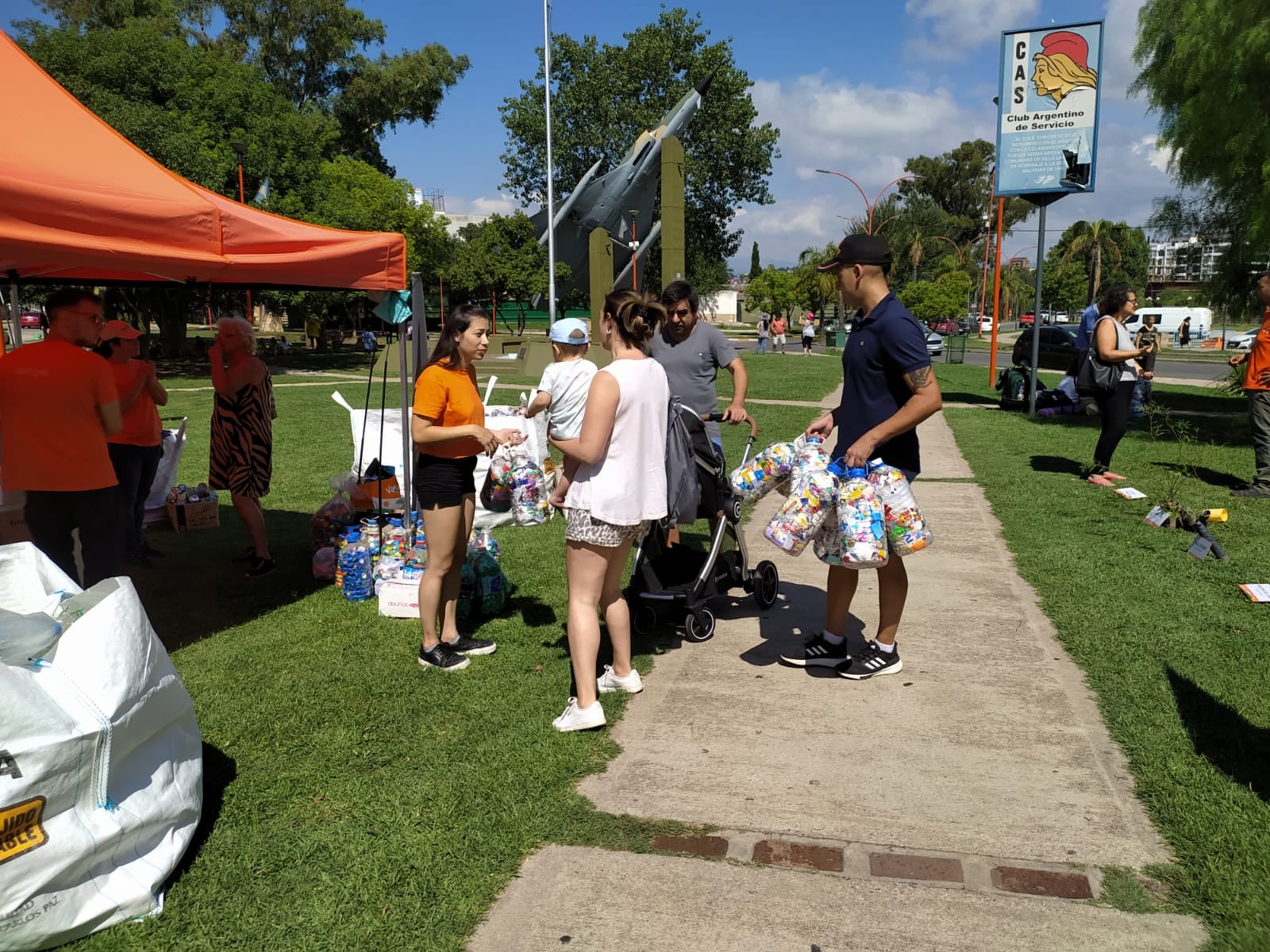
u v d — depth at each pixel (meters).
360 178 39.06
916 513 3.71
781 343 39.66
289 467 9.91
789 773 3.23
